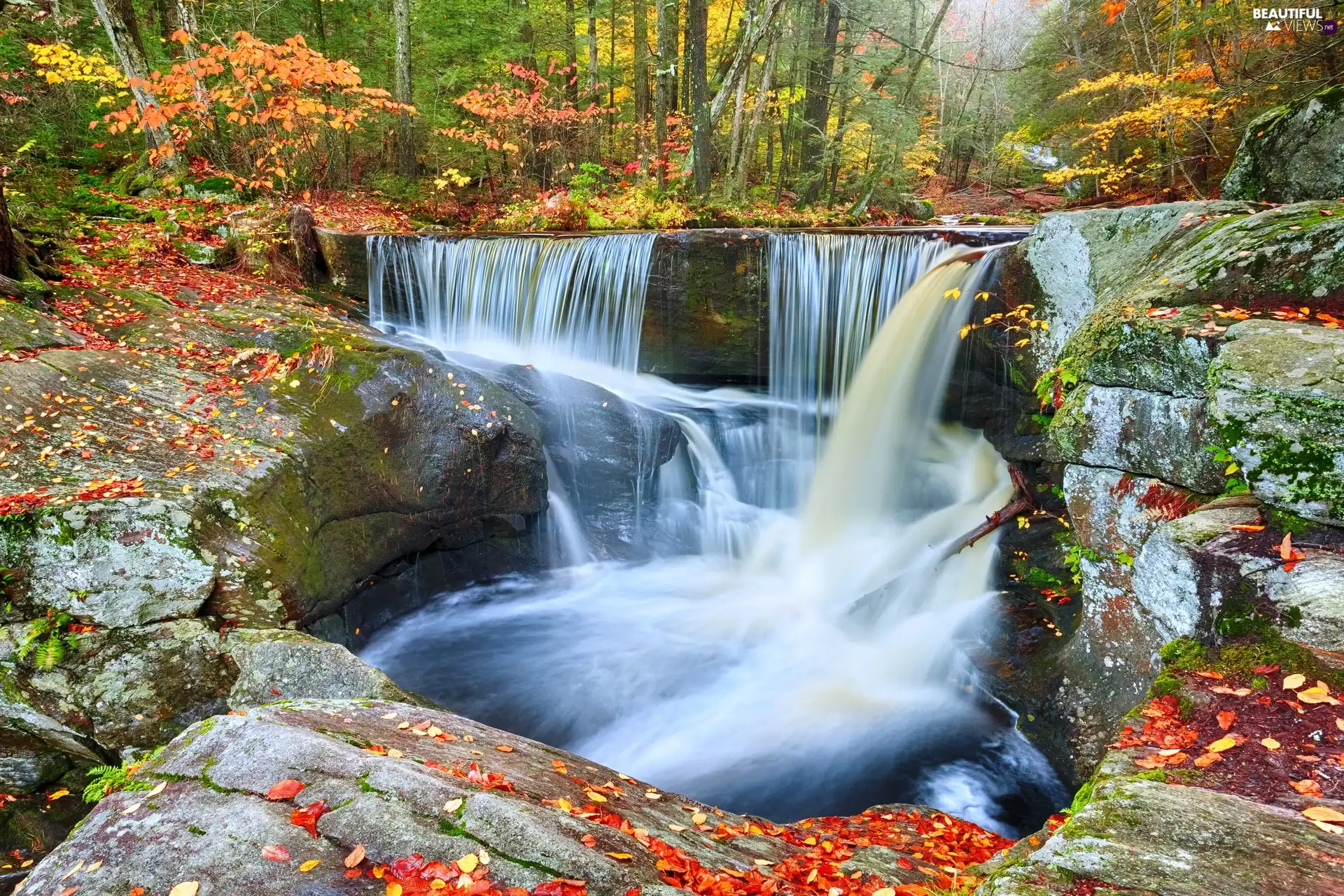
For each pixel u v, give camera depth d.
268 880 2.11
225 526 4.73
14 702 3.79
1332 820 2.19
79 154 13.11
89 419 5.33
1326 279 4.11
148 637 4.18
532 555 7.24
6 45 12.41
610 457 7.76
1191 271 4.65
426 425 6.53
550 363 9.02
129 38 11.09
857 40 17.70
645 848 2.52
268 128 12.67
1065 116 16.25
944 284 7.13
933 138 19.05
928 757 5.00
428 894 2.04
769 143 18.27
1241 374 3.54
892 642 6.21
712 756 5.05
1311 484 3.24
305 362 6.59
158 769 2.71
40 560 4.10
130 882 2.17
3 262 6.75
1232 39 10.80
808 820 4.04
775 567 7.79
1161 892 1.91
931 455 7.43
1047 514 6.11
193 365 6.44
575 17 18.12
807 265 7.98
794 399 8.39
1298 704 2.79
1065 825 2.22
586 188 13.23
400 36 13.96
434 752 2.99
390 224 11.97
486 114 13.13
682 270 8.35
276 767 2.59
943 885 2.82
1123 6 10.20
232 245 9.47
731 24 19.41
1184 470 4.05
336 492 5.74
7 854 3.45
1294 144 5.89
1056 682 4.88
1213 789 2.46
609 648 6.25
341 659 4.23
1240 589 3.25
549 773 3.14
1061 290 6.01
